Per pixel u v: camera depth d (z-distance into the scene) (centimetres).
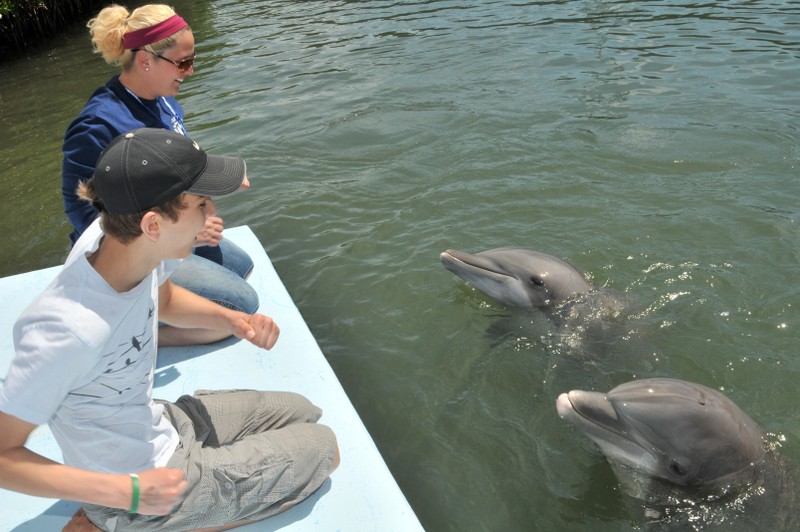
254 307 434
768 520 338
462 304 542
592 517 360
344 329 519
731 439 347
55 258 696
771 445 378
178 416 287
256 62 1215
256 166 801
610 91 938
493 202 681
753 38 1118
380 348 497
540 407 439
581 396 373
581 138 805
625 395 365
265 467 281
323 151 825
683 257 575
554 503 369
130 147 218
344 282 575
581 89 952
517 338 505
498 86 986
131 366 241
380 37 1298
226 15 1658
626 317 509
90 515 265
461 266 547
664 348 476
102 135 367
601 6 1372
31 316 217
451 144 812
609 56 1079
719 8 1303
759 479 350
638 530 351
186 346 410
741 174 707
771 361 455
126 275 228
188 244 235
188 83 1125
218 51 1315
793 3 1301
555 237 615
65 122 1101
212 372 387
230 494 275
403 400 448
